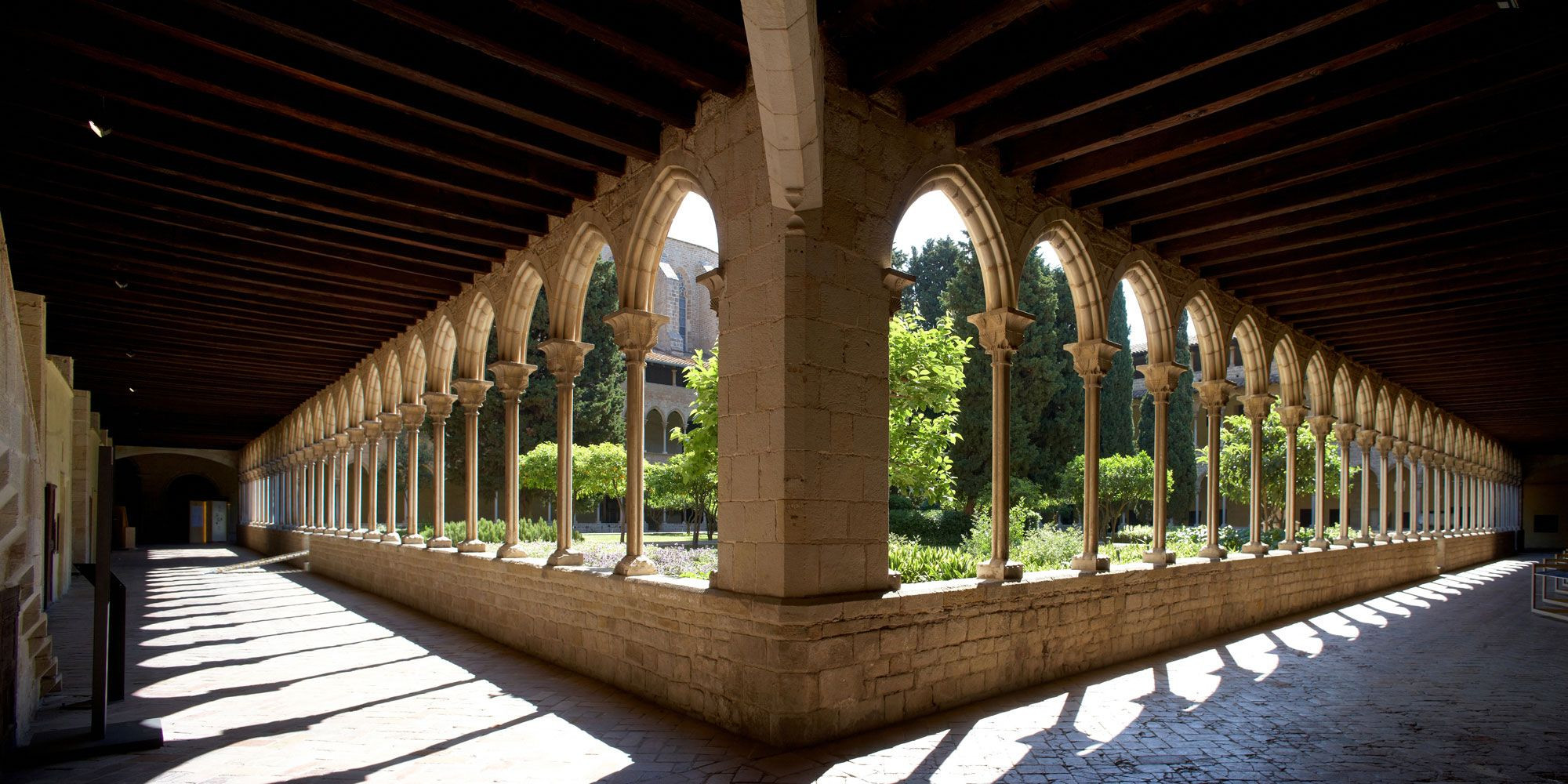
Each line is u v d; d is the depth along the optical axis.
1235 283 10.73
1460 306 11.20
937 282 31.69
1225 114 6.35
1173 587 8.88
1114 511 22.95
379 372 14.71
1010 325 7.13
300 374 17.59
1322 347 13.83
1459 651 8.93
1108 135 6.45
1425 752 5.35
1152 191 7.55
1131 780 4.77
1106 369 8.21
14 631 5.09
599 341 30.39
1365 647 9.08
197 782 4.66
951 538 15.80
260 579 16.81
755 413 5.71
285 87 6.00
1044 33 5.39
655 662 6.44
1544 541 34.06
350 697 6.60
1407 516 33.72
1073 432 26.09
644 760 4.98
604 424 29.95
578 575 7.51
